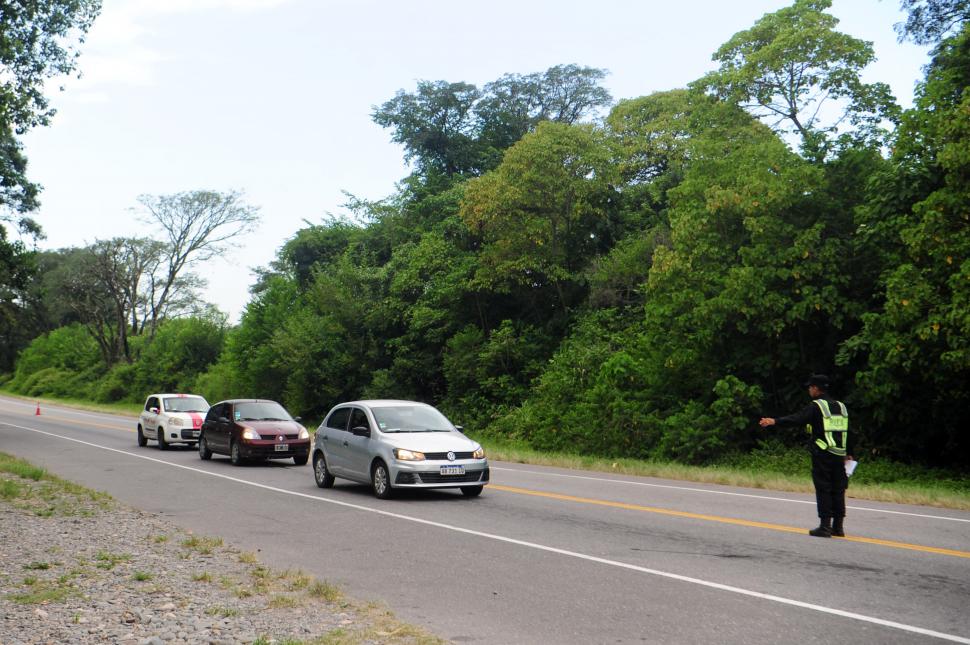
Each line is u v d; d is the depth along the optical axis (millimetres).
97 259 78000
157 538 9914
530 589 7402
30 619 6199
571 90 64188
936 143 20297
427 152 62062
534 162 35719
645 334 31016
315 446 16500
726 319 25234
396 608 6762
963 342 18594
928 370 20625
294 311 54125
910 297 19328
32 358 97438
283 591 7223
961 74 20453
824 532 10086
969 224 18969
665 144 39812
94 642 5613
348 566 8539
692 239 26188
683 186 27234
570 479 18375
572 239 38594
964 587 7309
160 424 26859
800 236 23891
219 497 14719
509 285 38312
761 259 24266
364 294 48031
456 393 40406
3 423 42906
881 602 6770
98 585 7422
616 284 35719
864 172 24641
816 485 10188
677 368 27672
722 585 7449
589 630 6051
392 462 14062
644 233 35875
